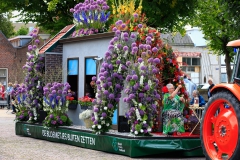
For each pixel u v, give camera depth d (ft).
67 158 34.78
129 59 37.19
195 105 38.14
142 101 35.37
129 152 34.91
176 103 36.04
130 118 35.70
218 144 29.55
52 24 78.79
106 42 42.42
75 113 46.16
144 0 69.36
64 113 44.70
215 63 147.33
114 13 42.83
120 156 35.73
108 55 37.70
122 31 38.19
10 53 139.13
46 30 81.20
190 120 37.63
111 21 48.57
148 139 34.88
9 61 139.03
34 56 49.39
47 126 44.34
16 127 50.55
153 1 70.49
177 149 35.09
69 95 44.37
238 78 28.84
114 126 41.16
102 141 37.93
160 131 38.65
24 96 49.37
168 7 73.05
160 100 38.50
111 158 34.71
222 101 29.37
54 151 38.40
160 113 38.68
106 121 37.96
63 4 75.97
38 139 46.91
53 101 44.11
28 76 49.16
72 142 41.88
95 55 43.91
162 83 38.99
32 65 49.11
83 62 45.60
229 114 28.94
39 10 76.79
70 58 47.60
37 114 48.29
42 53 49.24
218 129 29.60
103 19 45.29
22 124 49.52
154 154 35.29
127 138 35.24
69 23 76.69
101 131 37.99
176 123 35.86
